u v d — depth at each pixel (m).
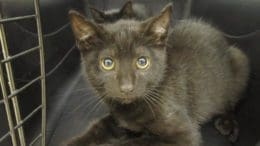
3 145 0.34
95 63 0.33
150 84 0.33
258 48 0.42
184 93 0.38
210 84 0.42
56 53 0.50
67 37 0.55
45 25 0.46
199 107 0.41
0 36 0.29
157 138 0.34
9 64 0.29
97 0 0.67
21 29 0.39
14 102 0.31
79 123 0.46
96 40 0.33
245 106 0.43
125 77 0.32
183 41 0.42
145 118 0.35
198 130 0.40
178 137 0.34
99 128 0.39
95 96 0.42
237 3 0.48
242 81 0.44
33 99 0.41
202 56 0.42
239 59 0.45
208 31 0.46
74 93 0.51
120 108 0.36
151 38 0.33
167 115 0.35
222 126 0.44
